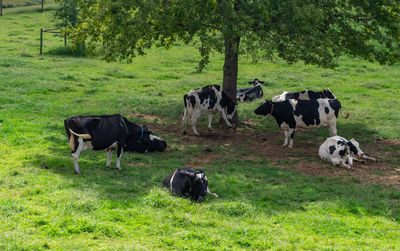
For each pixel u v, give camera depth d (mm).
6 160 11766
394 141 16500
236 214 8906
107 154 12758
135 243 7273
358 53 17641
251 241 7492
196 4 16297
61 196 9133
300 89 26062
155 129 17047
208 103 16484
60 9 37781
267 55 14562
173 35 18531
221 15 16688
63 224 7828
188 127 17797
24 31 44781
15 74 25375
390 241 7738
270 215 8930
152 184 10531
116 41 17250
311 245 7324
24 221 7797
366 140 16438
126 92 24078
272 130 17859
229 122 17703
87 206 8672
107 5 16125
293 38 15234
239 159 13406
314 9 14406
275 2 15148
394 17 16797
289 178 11586
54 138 14211
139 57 35750
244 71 32031
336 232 8086
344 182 11391
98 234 7543
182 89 25547
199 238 7633
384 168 12984
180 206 9070
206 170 12016
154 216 8438
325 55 14898
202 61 19219
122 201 9188
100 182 10469
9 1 69812
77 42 18453
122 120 11836
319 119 15094
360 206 9438
